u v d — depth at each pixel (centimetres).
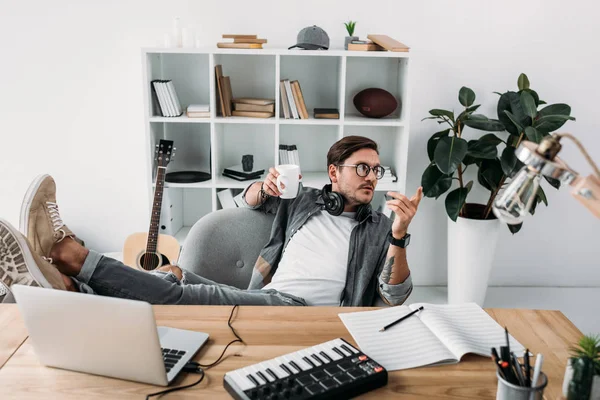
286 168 213
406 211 186
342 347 136
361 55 304
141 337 120
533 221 366
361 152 221
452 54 340
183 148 352
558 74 344
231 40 335
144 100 309
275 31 336
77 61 339
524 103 300
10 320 153
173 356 134
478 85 345
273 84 344
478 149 315
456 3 334
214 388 124
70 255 181
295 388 119
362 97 324
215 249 234
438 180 319
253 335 146
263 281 235
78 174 356
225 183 324
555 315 162
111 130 350
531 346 144
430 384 127
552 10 336
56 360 131
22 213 181
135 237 317
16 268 164
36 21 333
